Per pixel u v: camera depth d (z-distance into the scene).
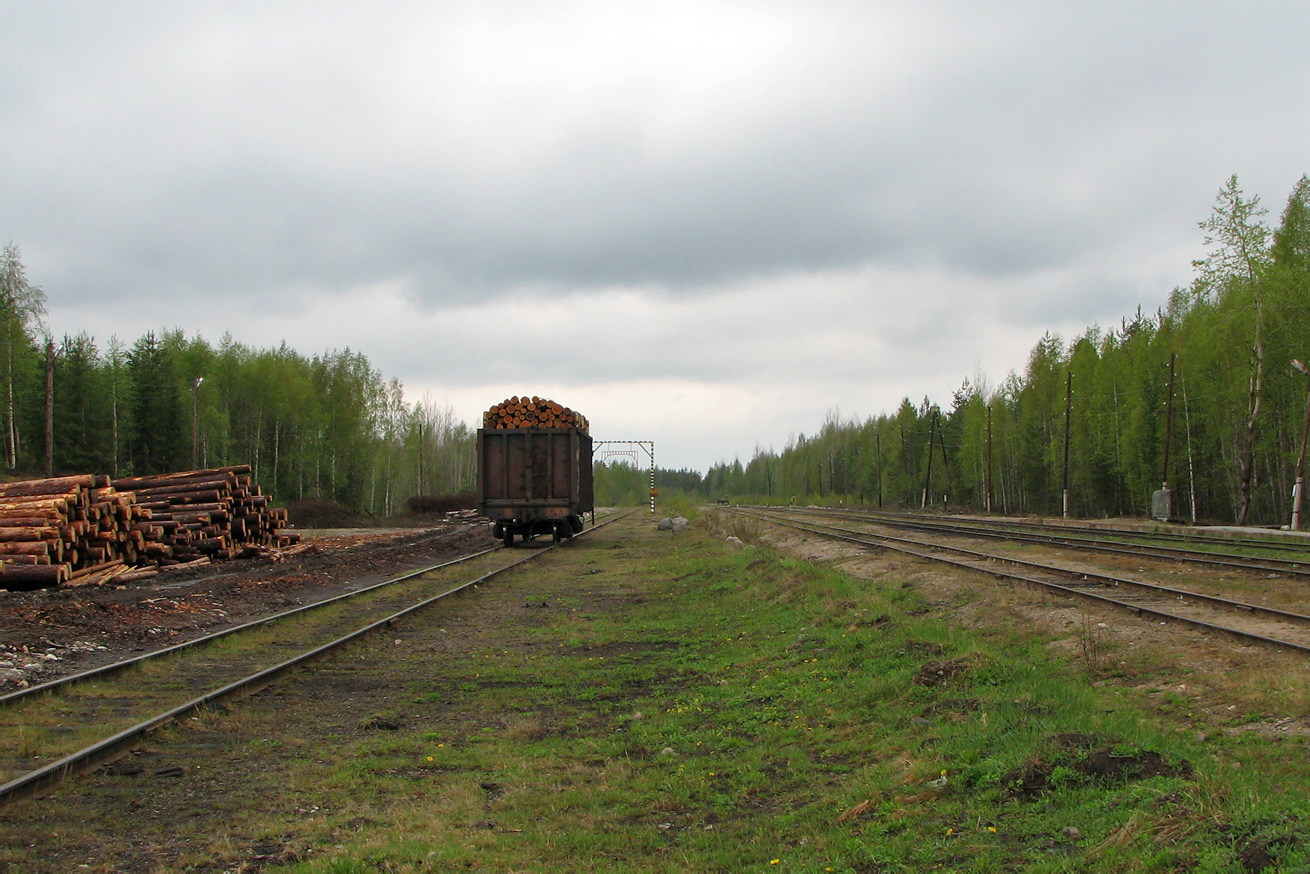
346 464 69.69
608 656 11.11
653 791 5.99
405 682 9.53
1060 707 6.32
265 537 26.17
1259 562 17.31
